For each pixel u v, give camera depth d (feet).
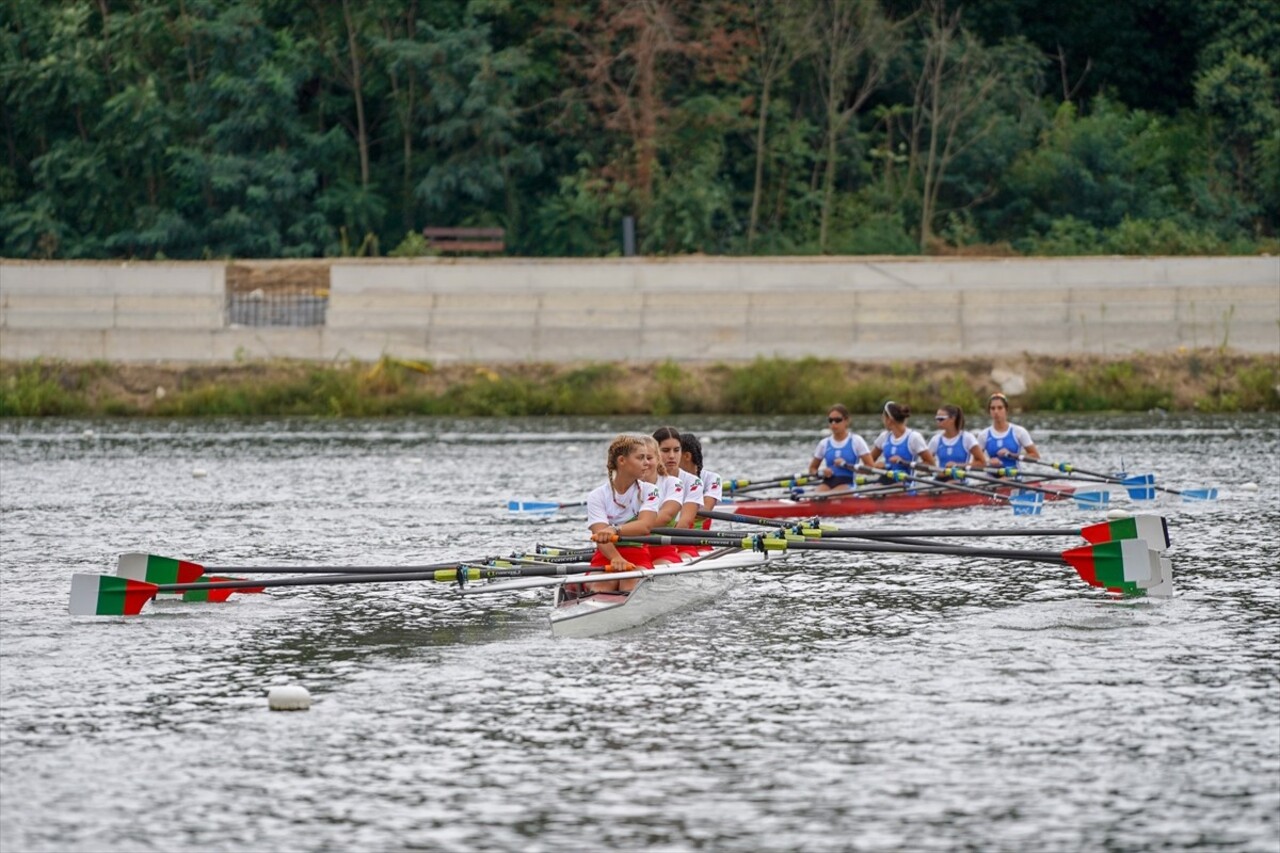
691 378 577.43
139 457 422.00
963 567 233.76
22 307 621.31
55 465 398.42
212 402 578.66
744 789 123.34
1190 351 581.53
